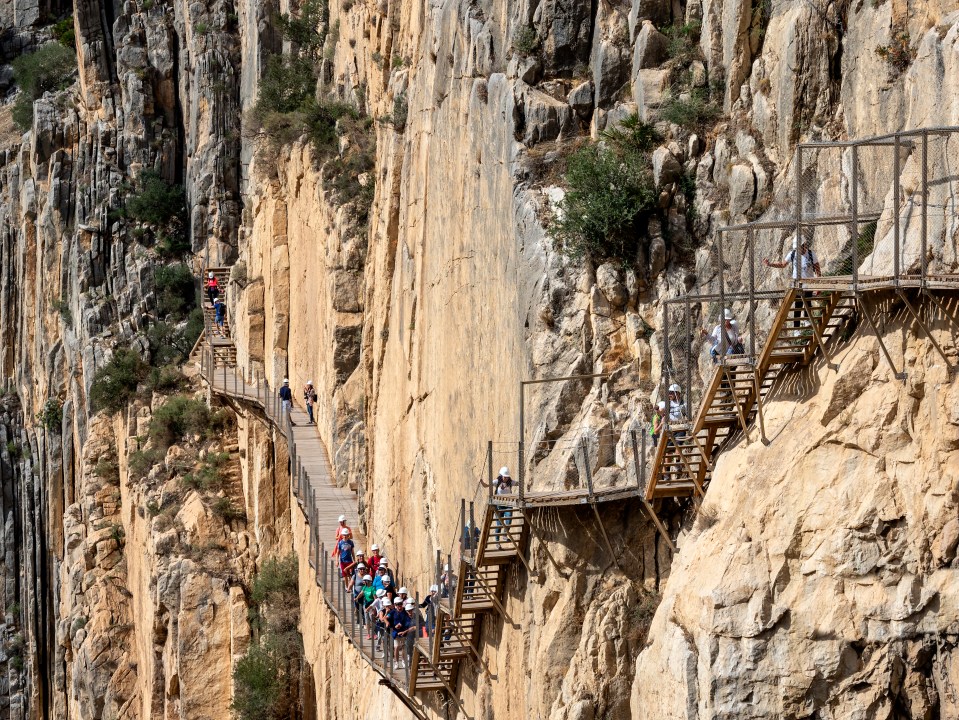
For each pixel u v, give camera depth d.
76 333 79.00
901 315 20.23
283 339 60.19
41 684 83.25
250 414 60.72
